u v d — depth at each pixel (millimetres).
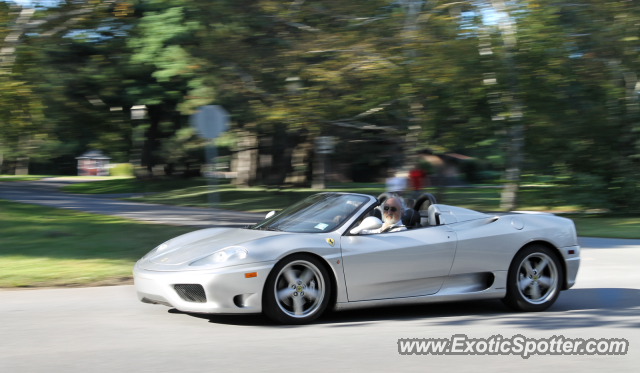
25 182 43750
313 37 17125
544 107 17266
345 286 5301
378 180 45688
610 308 6168
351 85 16750
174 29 17906
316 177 31047
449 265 5691
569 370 3994
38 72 16719
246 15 17969
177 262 5184
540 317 5695
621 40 16609
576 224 15984
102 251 9367
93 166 70500
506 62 16250
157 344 4508
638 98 18000
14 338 4695
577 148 18438
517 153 18328
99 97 21844
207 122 10938
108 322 5273
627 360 4238
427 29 16047
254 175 30938
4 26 14359
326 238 5316
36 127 16953
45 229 11602
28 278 7305
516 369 3998
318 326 5168
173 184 32750
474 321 5473
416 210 6469
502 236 5926
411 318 5582
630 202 18516
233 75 18734
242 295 4961
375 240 5473
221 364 3988
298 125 17250
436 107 16344
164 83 21359
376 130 21047
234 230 5930
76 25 15805
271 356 4195
